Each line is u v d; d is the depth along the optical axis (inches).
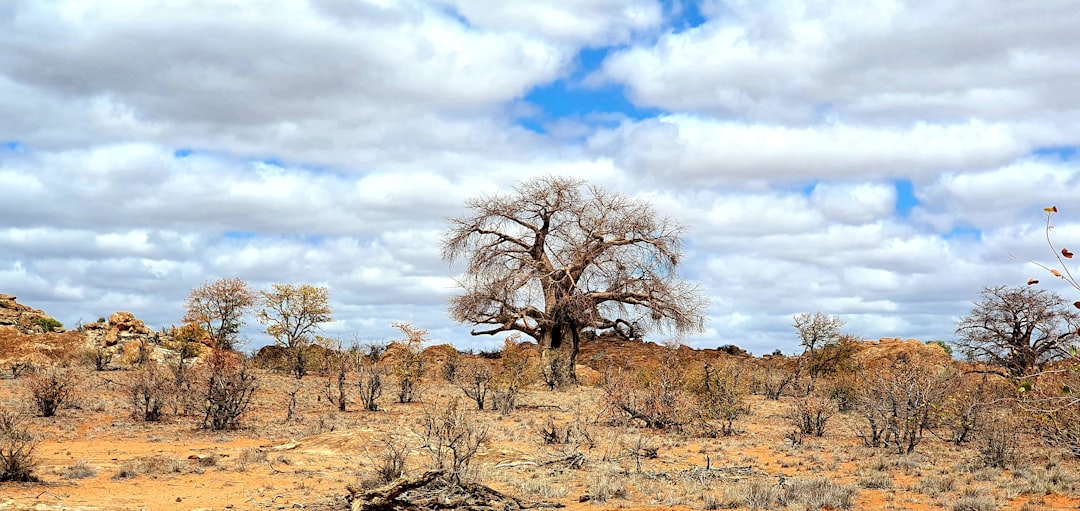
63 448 770.8
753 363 1814.7
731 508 521.7
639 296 1804.9
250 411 1067.9
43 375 1185.4
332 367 1587.1
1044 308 1073.5
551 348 1738.4
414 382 1240.2
